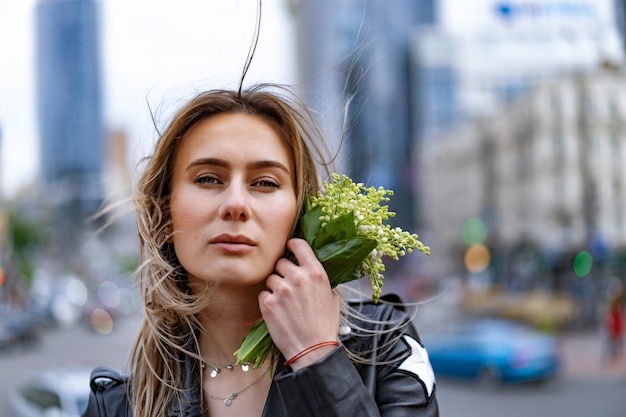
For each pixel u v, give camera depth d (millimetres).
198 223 1321
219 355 1434
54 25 91688
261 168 1352
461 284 36875
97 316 31719
